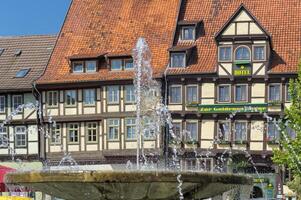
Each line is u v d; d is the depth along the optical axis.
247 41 47.62
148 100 48.06
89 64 51.09
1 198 18.55
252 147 47.06
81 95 50.56
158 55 49.94
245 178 10.16
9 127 52.47
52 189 9.37
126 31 52.44
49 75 51.62
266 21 49.94
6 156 52.31
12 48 56.12
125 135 49.00
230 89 47.66
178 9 51.22
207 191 9.81
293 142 36.81
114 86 49.59
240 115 47.38
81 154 50.34
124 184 8.95
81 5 55.41
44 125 51.53
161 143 47.59
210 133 47.72
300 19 49.84
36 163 51.72
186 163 47.66
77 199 9.38
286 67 47.19
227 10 50.94
